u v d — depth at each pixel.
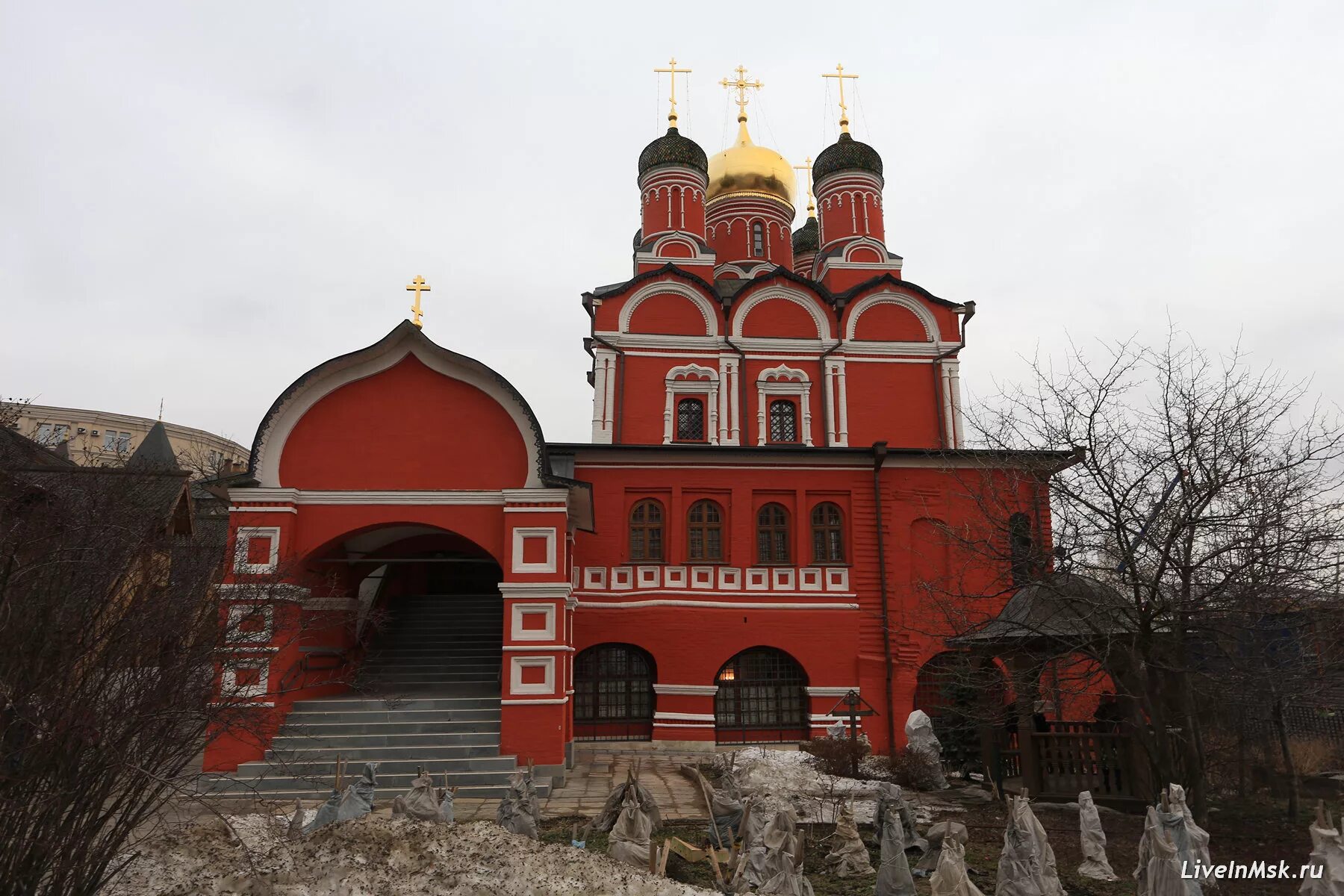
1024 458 15.55
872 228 32.47
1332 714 18.16
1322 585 12.20
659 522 24.72
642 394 28.33
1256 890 10.88
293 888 7.28
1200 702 14.92
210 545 10.67
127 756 6.74
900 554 24.28
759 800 14.48
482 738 17.34
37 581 6.83
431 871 7.77
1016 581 15.34
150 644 7.29
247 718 9.54
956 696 19.69
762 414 28.31
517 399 18.34
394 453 18.23
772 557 24.55
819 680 23.28
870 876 11.64
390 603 24.39
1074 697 17.52
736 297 29.05
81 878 6.45
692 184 32.41
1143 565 13.59
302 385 18.17
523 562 17.66
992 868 11.98
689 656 23.30
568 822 14.14
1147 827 9.86
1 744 6.18
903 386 28.78
